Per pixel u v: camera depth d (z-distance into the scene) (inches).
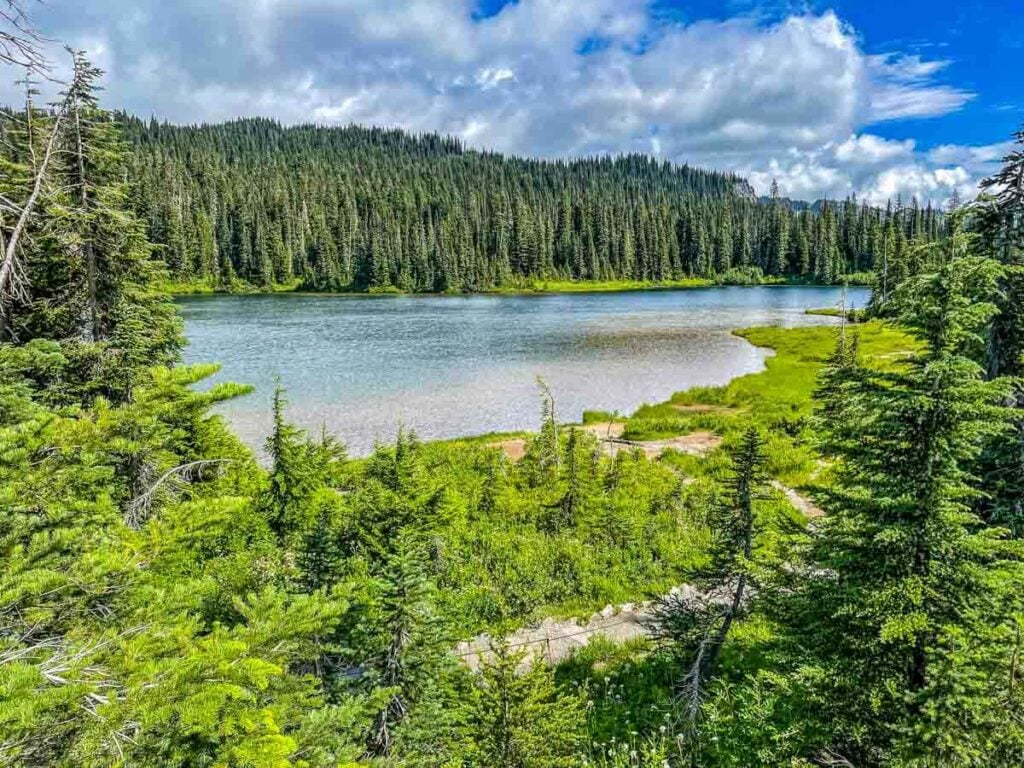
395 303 4101.9
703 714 383.9
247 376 1654.8
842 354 1290.6
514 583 587.5
